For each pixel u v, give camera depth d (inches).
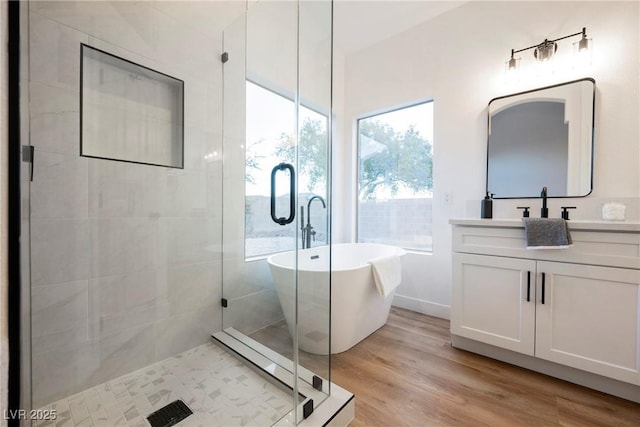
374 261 76.9
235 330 73.9
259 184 75.8
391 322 91.7
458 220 70.9
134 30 60.2
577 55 74.5
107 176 56.9
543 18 79.5
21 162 26.7
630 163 67.9
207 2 72.0
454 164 94.3
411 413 50.6
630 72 68.1
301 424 44.8
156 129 64.0
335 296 70.2
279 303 66.6
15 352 25.0
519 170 82.4
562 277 57.9
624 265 52.1
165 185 65.6
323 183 66.1
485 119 88.8
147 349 63.2
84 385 54.4
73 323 53.0
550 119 78.0
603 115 71.2
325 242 60.7
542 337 60.1
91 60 54.5
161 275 65.2
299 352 58.3
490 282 66.8
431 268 98.8
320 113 68.0
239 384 56.9
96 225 55.6
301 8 72.1
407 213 109.7
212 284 74.2
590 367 55.0
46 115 48.9
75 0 52.2
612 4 70.2
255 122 78.4
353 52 120.7
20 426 26.0
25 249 29.5
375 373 62.8
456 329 72.0
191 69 69.4
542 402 52.9
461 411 50.8
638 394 52.2
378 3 92.3
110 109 57.2
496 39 86.9
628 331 51.8
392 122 113.9
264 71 79.1
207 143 72.7
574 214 74.2
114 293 58.2
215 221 74.5
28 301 31.0
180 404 51.0
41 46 48.2
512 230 63.8
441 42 97.4
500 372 62.7
